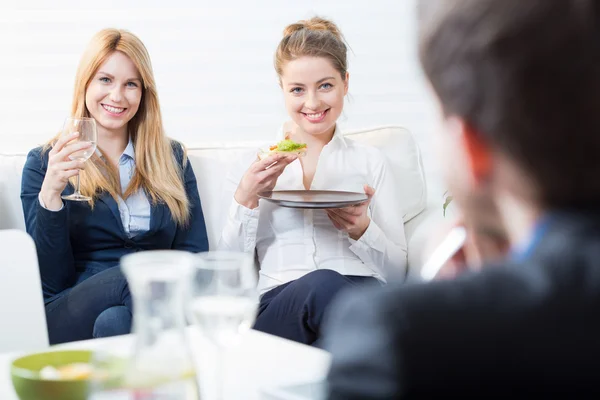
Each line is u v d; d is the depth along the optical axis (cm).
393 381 58
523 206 62
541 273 60
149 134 297
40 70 380
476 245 67
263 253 293
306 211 288
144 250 292
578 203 60
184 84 398
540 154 59
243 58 402
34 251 190
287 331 250
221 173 314
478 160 63
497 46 59
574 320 58
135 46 294
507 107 59
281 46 296
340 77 296
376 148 308
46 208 272
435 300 60
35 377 113
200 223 303
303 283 249
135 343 98
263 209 292
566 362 58
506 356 58
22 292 187
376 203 297
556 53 58
